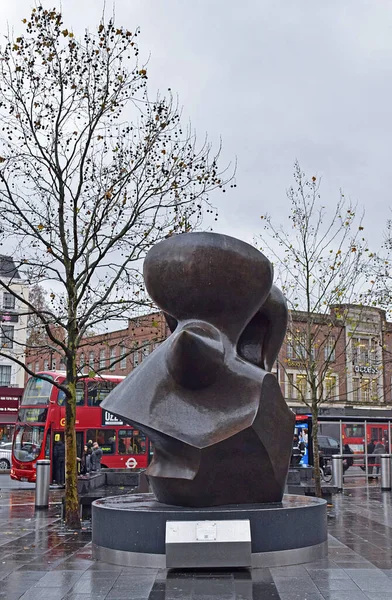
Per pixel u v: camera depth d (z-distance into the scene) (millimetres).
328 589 6395
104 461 25016
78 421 24672
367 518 13867
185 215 14336
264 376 8141
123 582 6770
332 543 9305
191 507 8094
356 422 28156
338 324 28375
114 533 7812
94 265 13211
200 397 8133
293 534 7680
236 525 7207
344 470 27734
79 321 14719
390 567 7766
